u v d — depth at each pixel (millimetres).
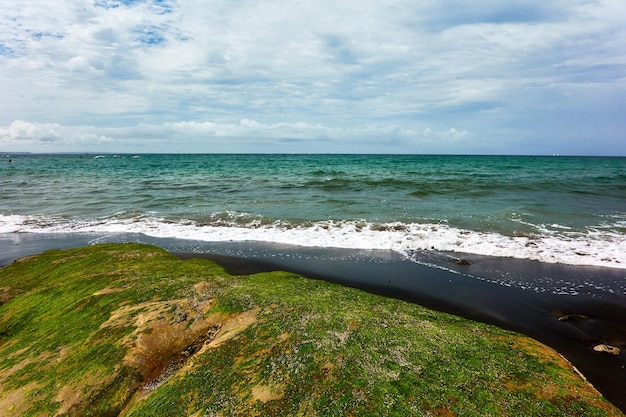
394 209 21125
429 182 34312
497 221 18016
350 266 12602
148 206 23625
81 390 5559
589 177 41156
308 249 14570
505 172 50062
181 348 6625
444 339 6488
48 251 13320
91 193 29469
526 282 11008
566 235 15680
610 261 12609
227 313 7395
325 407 4754
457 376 5383
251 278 9867
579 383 5367
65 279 10258
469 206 21781
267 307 7543
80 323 7359
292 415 4680
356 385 5105
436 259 13219
